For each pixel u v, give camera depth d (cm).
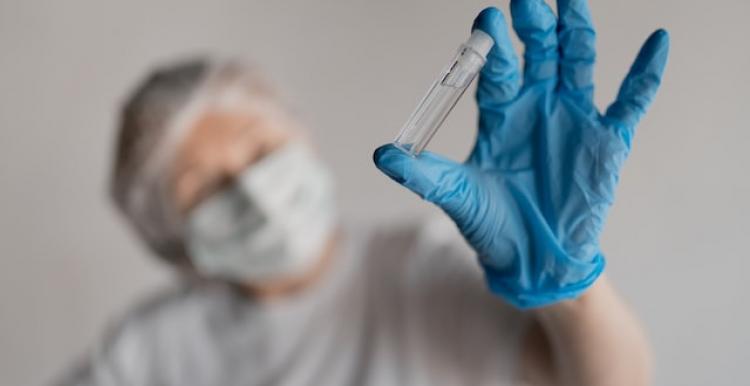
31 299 163
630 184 114
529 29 64
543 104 66
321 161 139
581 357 73
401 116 130
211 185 116
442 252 119
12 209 158
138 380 129
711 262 113
